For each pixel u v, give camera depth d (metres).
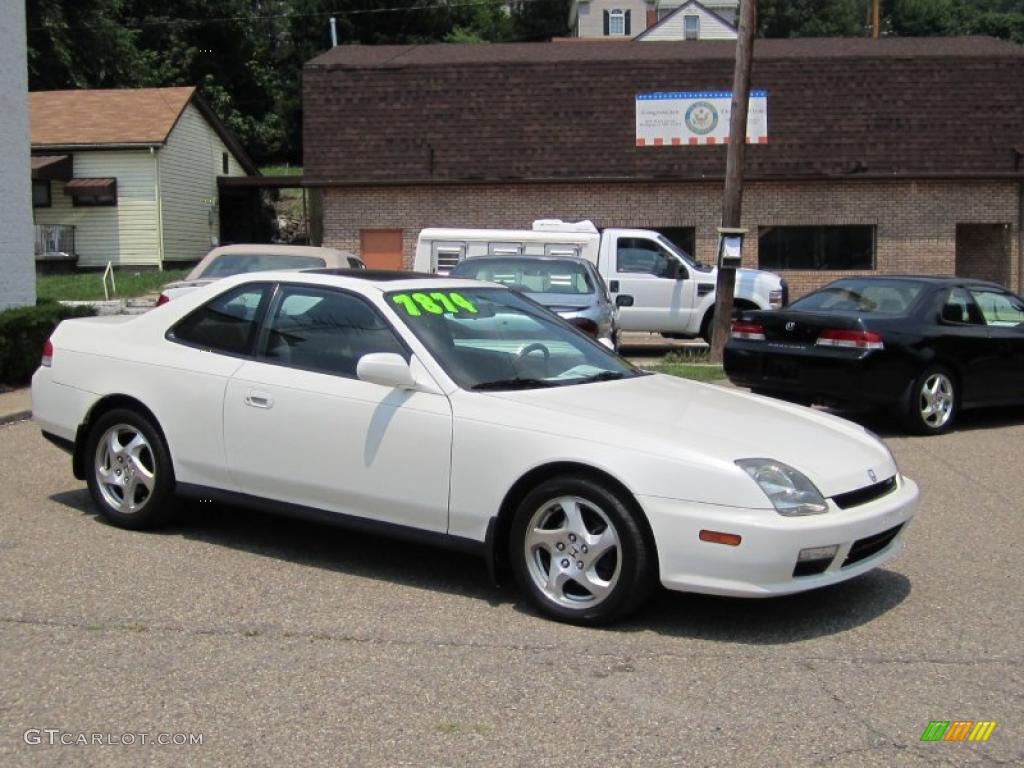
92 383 6.40
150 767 3.54
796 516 4.60
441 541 5.23
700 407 5.40
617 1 63.44
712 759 3.62
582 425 4.92
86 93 33.56
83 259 31.41
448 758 3.61
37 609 5.01
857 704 4.09
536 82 24.92
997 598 5.41
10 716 3.90
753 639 4.78
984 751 3.72
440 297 5.91
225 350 6.04
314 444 5.54
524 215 24.73
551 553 4.96
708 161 24.30
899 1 67.56
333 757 3.61
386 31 58.34
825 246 24.92
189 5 51.75
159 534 6.33
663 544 4.65
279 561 5.86
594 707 4.02
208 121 35.31
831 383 9.78
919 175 24.19
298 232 42.59
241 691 4.13
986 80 24.77
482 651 4.57
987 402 10.48
